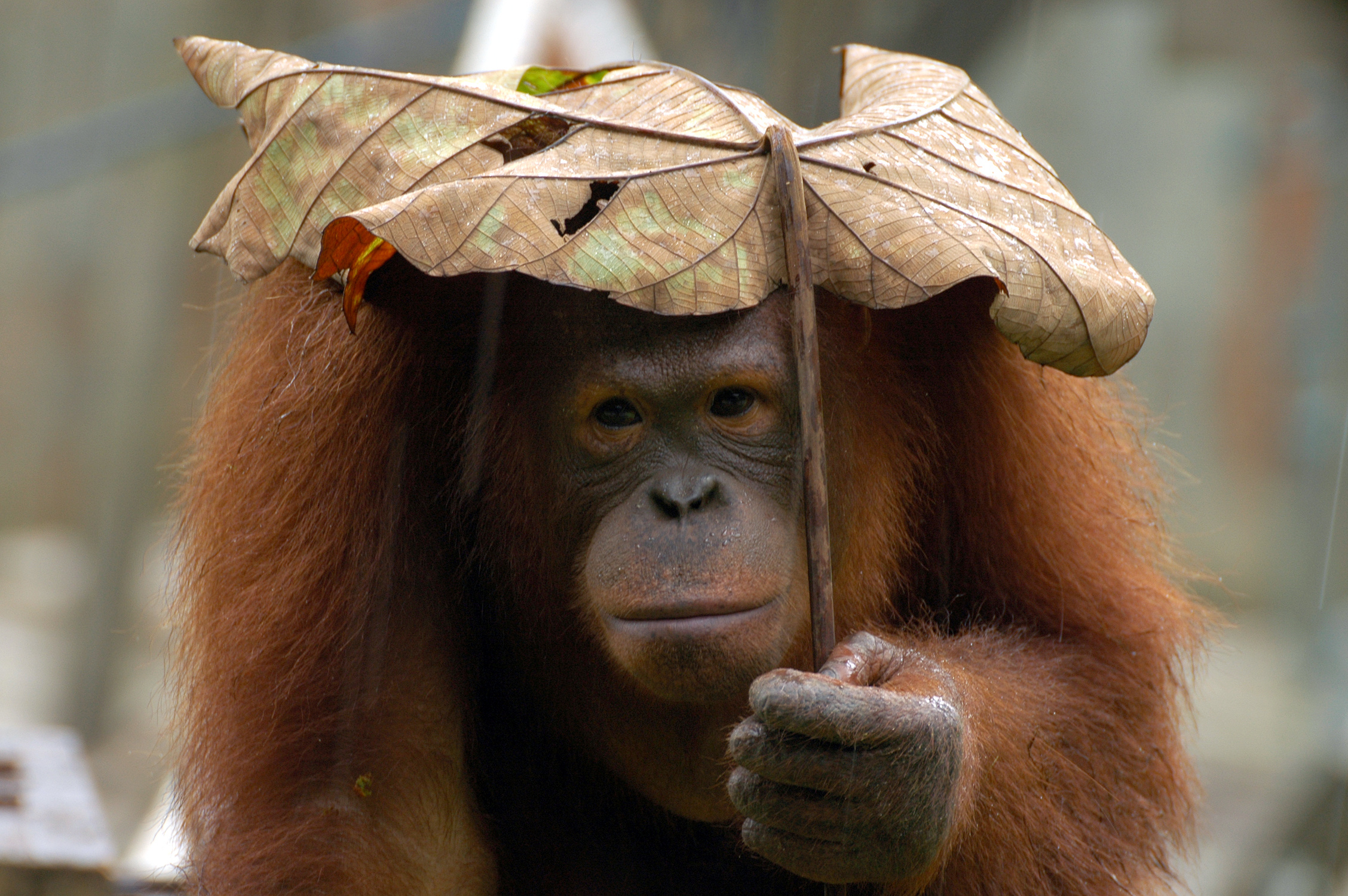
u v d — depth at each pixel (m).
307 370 4.79
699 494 3.98
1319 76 20.41
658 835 5.30
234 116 17.69
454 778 4.79
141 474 23.73
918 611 5.37
